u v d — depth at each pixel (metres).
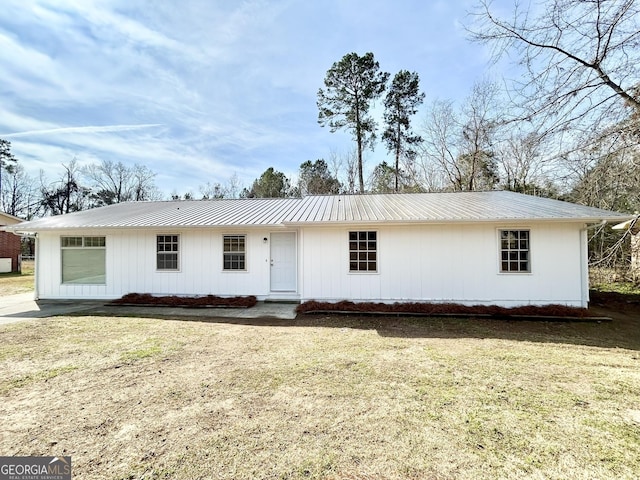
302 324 7.29
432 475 2.32
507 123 7.50
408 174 22.81
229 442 2.74
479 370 4.41
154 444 2.71
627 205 8.62
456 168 20.98
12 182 33.34
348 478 2.29
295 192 32.09
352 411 3.27
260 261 10.08
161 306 9.43
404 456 2.54
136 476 2.32
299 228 9.41
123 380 4.07
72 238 10.62
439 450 2.62
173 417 3.16
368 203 10.68
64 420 3.10
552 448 2.64
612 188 7.51
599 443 2.71
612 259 8.48
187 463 2.46
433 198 11.10
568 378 4.14
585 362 4.76
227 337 6.15
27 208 34.09
